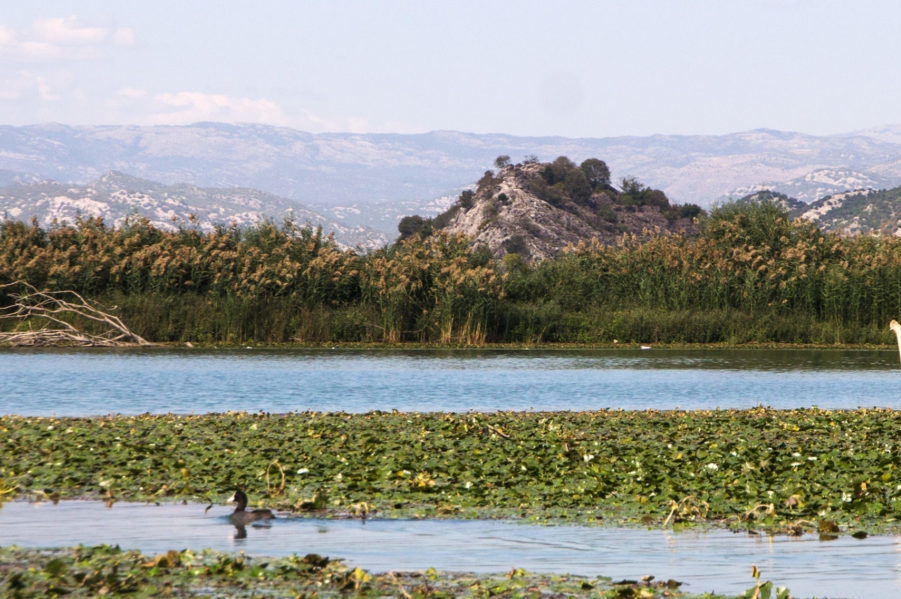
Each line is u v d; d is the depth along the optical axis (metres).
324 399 56.56
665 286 100.62
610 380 67.50
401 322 93.56
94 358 76.56
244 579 18.53
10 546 21.22
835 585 18.98
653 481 28.91
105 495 27.33
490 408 54.12
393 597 17.53
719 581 19.30
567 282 103.06
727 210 114.56
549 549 21.77
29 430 39.38
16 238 92.62
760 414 48.56
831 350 92.19
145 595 17.27
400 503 26.28
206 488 28.16
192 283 92.50
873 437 38.50
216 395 57.28
